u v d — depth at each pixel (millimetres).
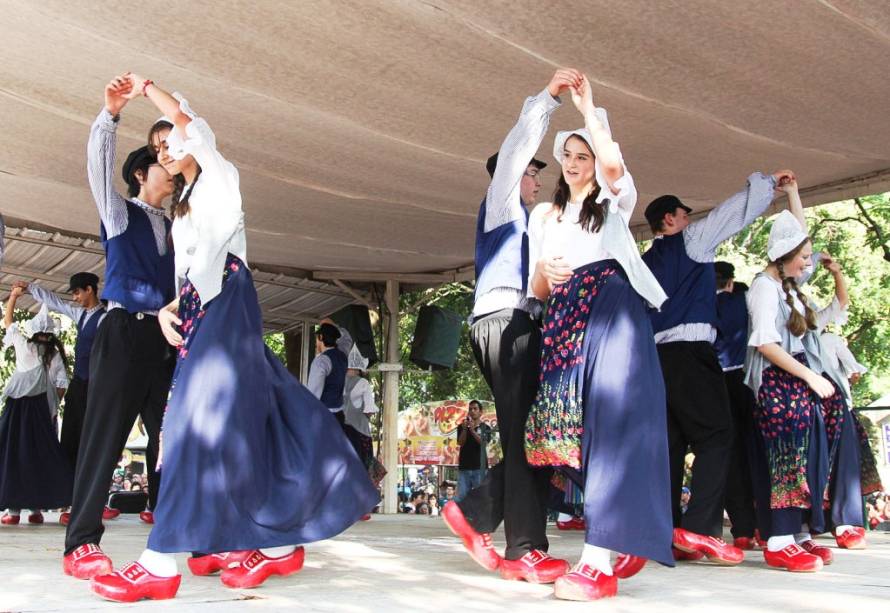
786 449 3463
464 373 17141
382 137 5250
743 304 4227
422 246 8320
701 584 2797
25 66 4426
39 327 6273
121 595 2271
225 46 4133
